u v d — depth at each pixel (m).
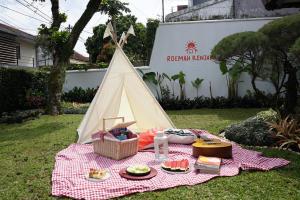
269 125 6.87
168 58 14.48
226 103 13.55
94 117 7.24
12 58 19.25
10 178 4.93
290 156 5.80
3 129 9.45
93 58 30.58
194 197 4.06
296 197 4.01
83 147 6.66
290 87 8.16
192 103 13.81
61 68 12.20
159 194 4.17
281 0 7.61
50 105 12.34
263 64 8.75
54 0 12.66
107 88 7.37
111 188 4.27
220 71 14.14
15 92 13.10
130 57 22.50
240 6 15.80
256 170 5.04
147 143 6.41
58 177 4.78
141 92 7.59
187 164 5.06
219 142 5.97
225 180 4.63
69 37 12.10
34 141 7.60
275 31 7.81
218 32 14.07
